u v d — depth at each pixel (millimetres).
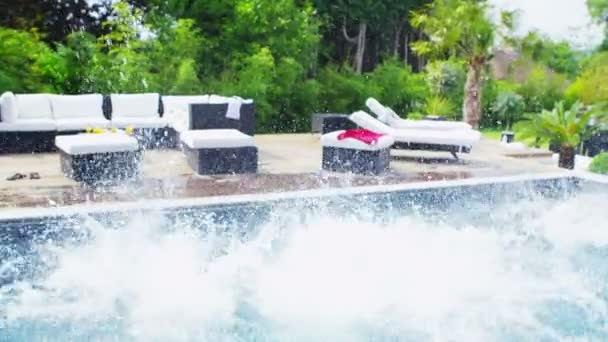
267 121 15273
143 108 9562
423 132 8250
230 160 6922
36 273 4379
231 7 15031
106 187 6055
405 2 19391
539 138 11320
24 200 5402
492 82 19312
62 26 14281
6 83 11758
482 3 16422
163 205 5312
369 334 3666
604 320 3846
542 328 3736
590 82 16875
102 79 12695
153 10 14195
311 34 15812
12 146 8281
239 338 3574
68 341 3453
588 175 7191
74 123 8633
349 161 7113
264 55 14078
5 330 3566
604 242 5398
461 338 3609
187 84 13008
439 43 16906
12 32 12461
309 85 15883
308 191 6004
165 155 8320
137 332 3600
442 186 6430
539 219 6121
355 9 18438
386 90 17688
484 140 11633
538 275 4602
